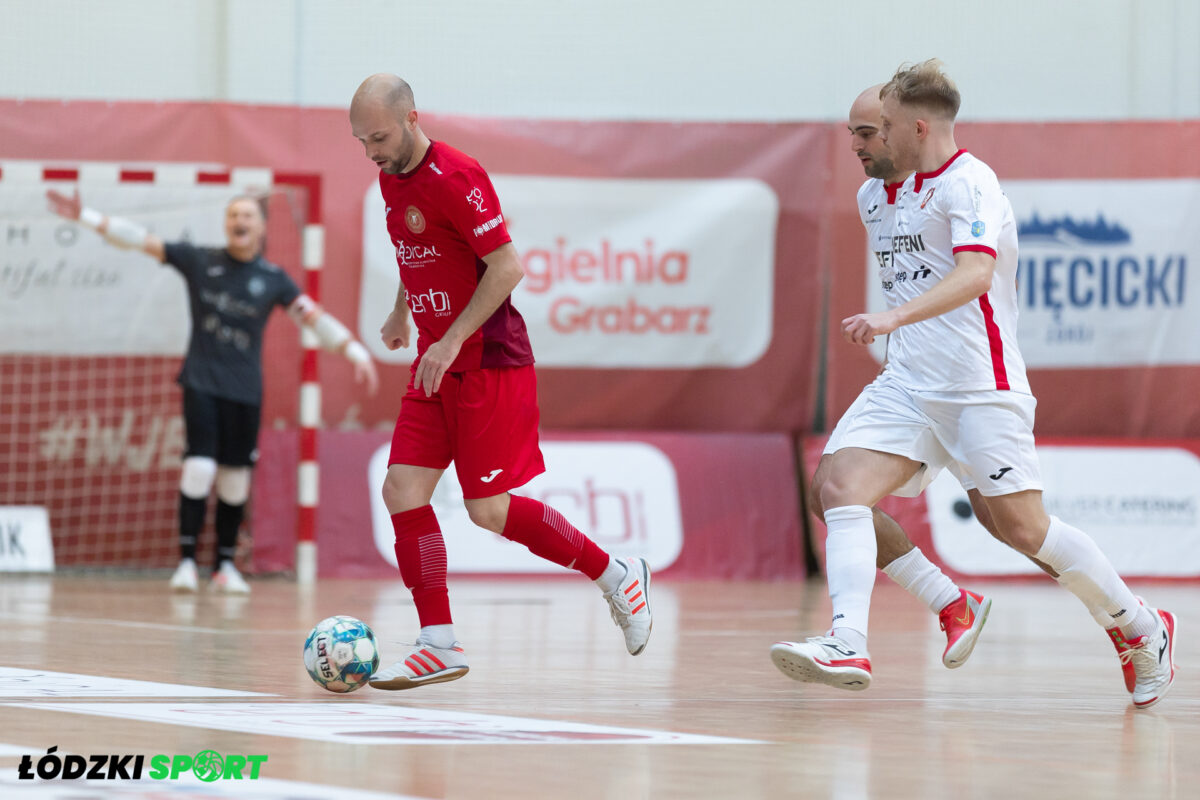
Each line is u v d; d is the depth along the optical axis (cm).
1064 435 3123
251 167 2930
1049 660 1480
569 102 3216
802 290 3092
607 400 3058
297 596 2309
